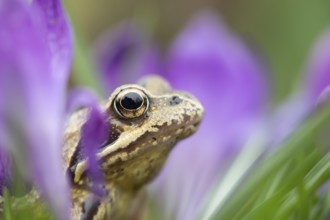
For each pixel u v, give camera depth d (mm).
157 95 220
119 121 214
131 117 214
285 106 263
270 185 199
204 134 274
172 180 266
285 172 199
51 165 160
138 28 274
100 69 282
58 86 164
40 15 171
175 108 217
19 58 155
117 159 215
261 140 252
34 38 157
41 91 159
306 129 192
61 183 161
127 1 500
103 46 290
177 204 258
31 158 159
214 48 281
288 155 193
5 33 154
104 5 495
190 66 279
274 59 419
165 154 221
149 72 275
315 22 406
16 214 185
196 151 272
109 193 220
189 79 278
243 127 277
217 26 285
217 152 274
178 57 280
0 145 168
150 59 275
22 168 161
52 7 173
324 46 272
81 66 250
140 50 273
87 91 235
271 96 328
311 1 406
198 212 246
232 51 282
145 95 215
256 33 486
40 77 159
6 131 156
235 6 506
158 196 257
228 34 284
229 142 275
